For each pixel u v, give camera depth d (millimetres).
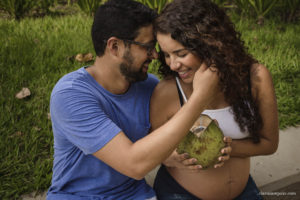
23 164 2615
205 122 1731
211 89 1584
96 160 1788
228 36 1719
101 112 1631
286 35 5039
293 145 3039
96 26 1671
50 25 4984
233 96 1765
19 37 4348
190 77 1742
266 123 1886
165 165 2084
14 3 5523
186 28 1585
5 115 3053
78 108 1604
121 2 1639
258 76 1834
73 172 1839
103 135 1571
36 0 5766
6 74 3609
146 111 1934
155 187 2105
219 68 1603
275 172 2742
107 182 1871
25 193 2436
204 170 1880
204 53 1628
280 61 4227
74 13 6195
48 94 3346
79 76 1705
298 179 2711
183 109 1532
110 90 1792
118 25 1617
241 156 1903
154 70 3881
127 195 1946
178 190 1966
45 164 2664
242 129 1854
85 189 1882
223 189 1921
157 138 1480
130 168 1529
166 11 1638
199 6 1640
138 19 1618
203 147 1646
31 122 3045
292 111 3477
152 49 1714
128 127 1857
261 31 5098
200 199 1950
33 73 3629
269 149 1925
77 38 4520
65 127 1643
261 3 5598
